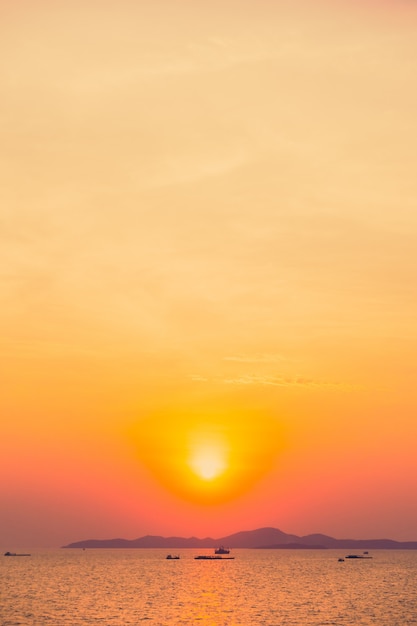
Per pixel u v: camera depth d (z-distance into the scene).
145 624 129.88
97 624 129.50
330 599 183.62
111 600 180.25
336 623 130.88
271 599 183.88
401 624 129.12
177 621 134.50
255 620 136.25
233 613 148.62
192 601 177.50
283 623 131.25
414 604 169.12
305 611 152.50
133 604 169.12
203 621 134.38
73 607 161.00
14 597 188.38
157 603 172.00
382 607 161.50
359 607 161.50
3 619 136.75
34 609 156.12
